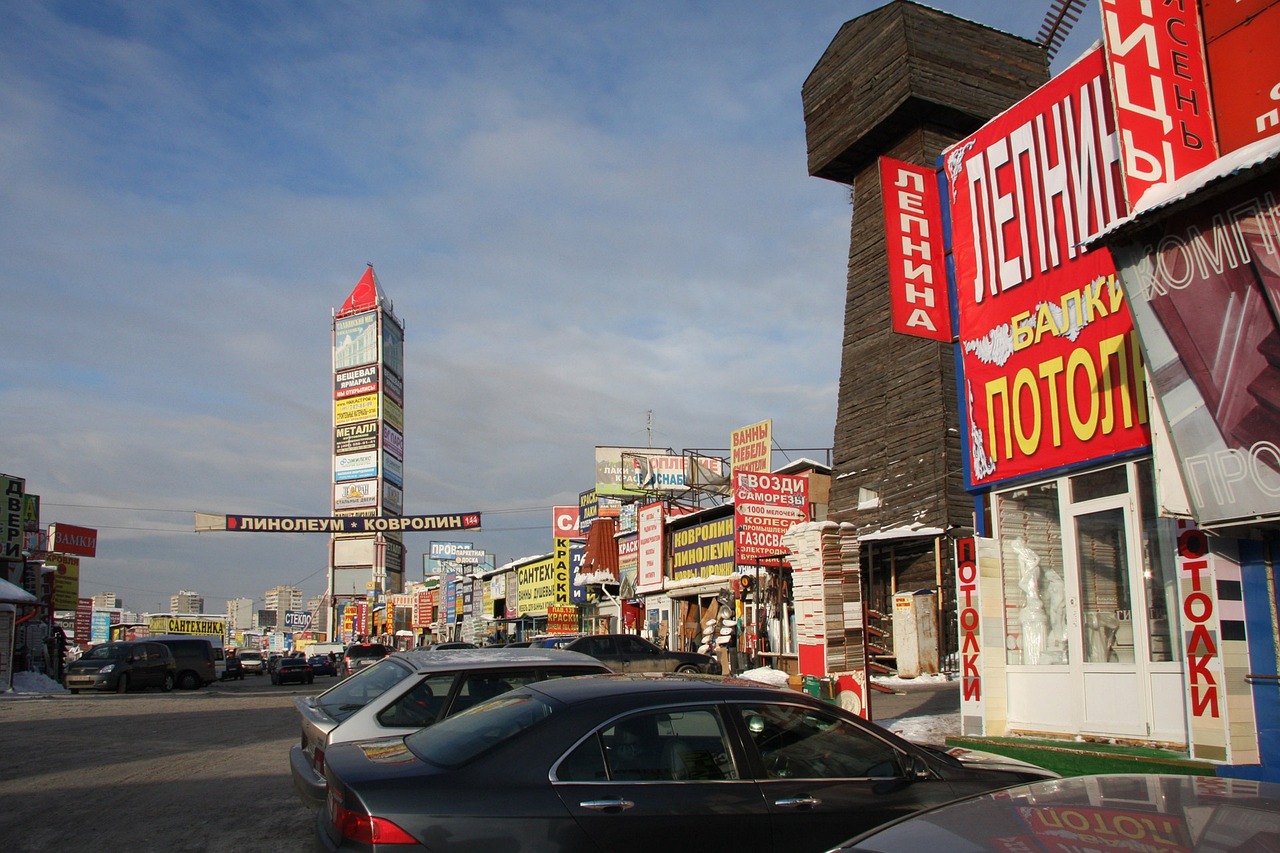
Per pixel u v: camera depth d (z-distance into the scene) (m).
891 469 27.91
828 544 11.80
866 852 2.66
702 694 5.25
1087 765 7.92
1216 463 6.70
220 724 18.03
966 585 10.05
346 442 124.56
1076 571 9.01
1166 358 6.99
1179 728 7.85
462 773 4.66
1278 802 2.76
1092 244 7.19
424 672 7.71
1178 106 7.42
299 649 98.94
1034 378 9.50
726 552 30.78
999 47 28.84
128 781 10.91
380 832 4.34
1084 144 9.00
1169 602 8.05
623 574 41.66
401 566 129.12
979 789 5.42
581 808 4.59
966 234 10.61
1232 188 6.29
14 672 30.81
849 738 5.39
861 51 29.50
